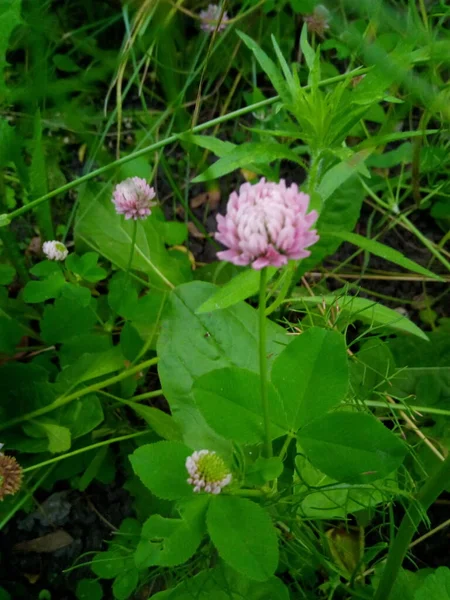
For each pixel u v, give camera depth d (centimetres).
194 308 21
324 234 21
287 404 16
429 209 30
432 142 28
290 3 32
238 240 13
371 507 20
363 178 30
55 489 23
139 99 34
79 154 32
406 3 29
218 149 23
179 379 20
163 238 27
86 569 21
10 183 30
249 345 21
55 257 24
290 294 26
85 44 33
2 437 22
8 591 21
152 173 29
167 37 31
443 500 23
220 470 15
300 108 19
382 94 19
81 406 22
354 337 26
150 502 21
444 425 23
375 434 15
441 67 26
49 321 22
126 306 23
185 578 17
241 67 34
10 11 25
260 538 15
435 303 28
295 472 20
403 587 19
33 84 31
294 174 32
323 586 20
